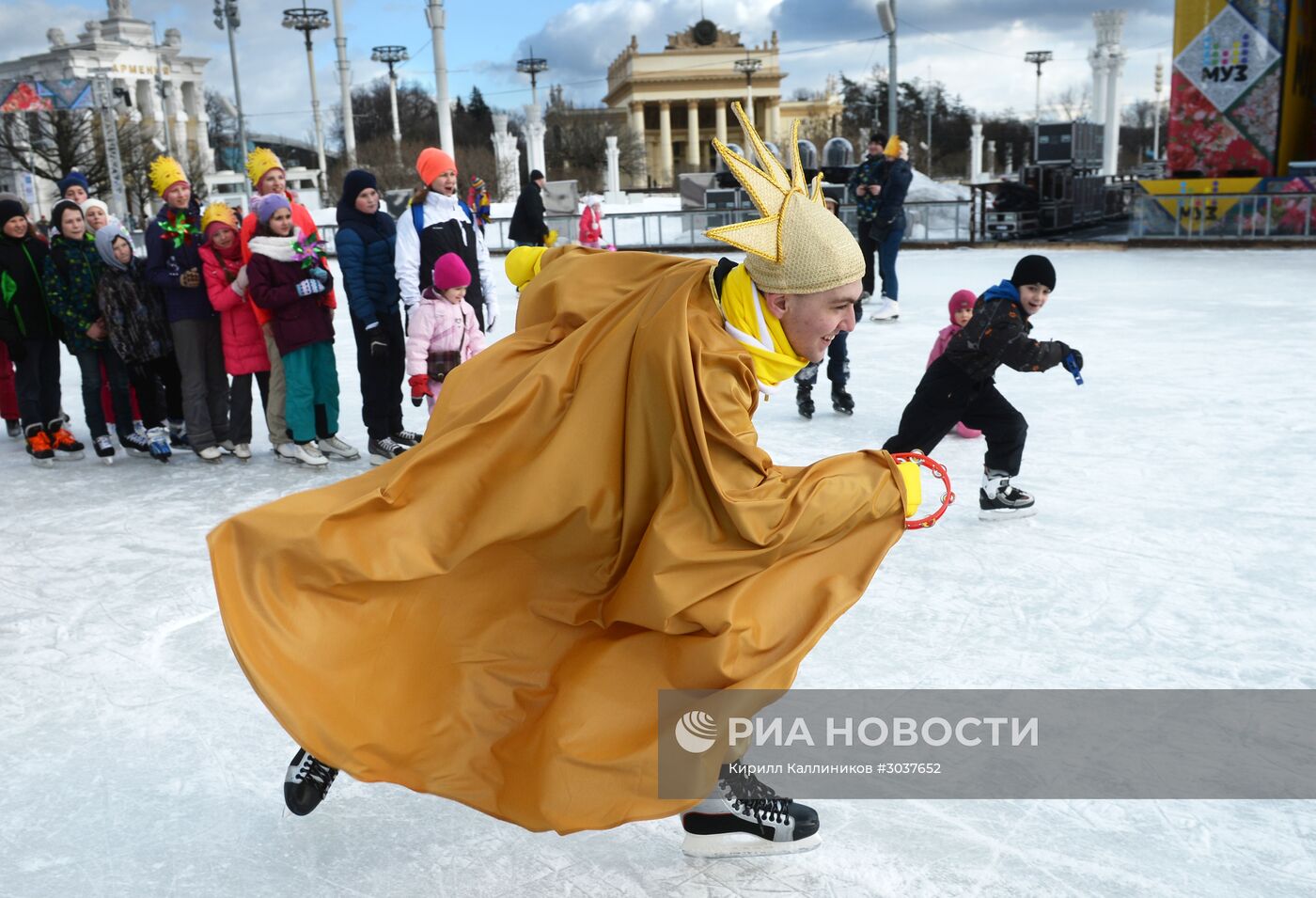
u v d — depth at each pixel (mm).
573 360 2271
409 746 2312
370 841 2627
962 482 5371
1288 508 4750
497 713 2350
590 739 2160
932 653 3506
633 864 2506
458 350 5922
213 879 2475
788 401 7277
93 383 6598
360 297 5996
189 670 3607
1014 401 6965
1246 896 2291
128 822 2715
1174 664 3363
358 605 2271
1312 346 8250
